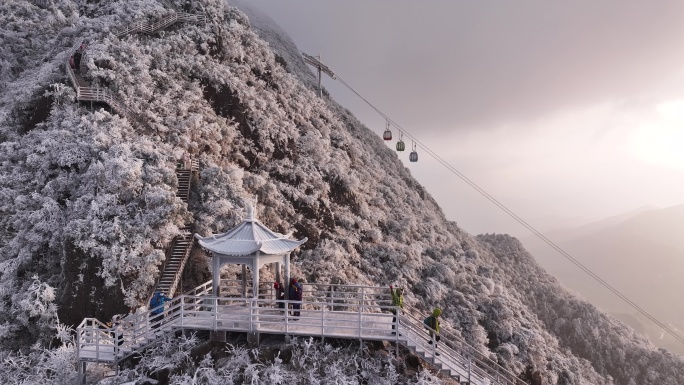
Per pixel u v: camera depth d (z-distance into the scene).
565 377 50.88
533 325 57.09
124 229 34.09
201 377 17.81
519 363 46.66
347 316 20.72
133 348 19.84
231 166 46.81
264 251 19.50
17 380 24.61
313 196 51.38
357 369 17.91
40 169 38.41
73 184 37.97
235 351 18.48
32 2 62.91
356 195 57.81
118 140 40.38
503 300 55.03
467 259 63.06
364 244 53.03
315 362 17.88
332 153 62.44
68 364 22.30
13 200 37.00
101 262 32.62
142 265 33.22
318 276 44.09
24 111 44.00
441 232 68.69
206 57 56.62
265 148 53.00
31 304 29.94
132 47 51.06
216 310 18.98
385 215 60.12
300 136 59.50
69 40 55.56
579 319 68.56
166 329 19.59
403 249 54.41
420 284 51.34
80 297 31.70
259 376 17.73
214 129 49.09
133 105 45.75
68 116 42.44
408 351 18.97
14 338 30.50
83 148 39.16
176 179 39.53
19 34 57.06
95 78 45.53
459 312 50.09
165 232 35.16
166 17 58.88
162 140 44.66
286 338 18.78
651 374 61.59
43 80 46.03
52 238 34.44
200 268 36.34
